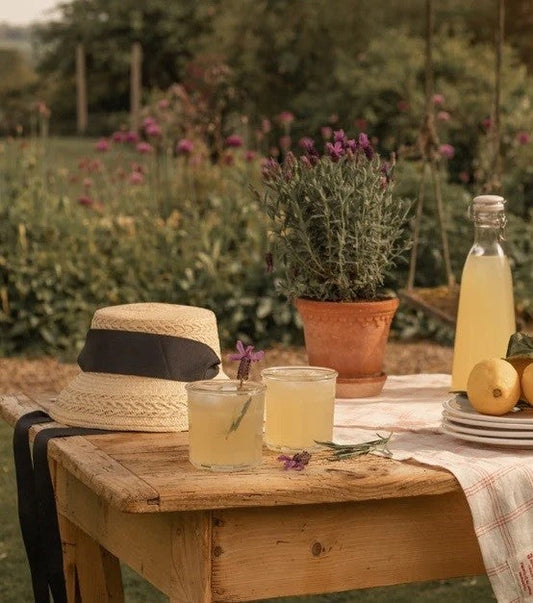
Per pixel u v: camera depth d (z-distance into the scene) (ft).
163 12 93.91
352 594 13.92
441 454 7.05
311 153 8.84
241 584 6.51
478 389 7.36
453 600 13.76
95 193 29.66
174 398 7.63
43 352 25.82
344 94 45.44
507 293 8.98
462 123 39.29
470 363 8.97
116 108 96.12
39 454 7.42
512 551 6.72
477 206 8.99
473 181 38.65
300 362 25.23
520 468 6.82
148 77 95.40
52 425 7.78
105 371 7.75
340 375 8.90
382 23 55.26
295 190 8.74
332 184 8.62
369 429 7.79
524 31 55.88
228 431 6.58
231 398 6.57
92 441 7.33
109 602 8.88
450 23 55.36
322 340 8.87
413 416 8.20
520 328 12.37
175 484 6.30
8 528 16.02
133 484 6.29
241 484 6.33
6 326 25.94
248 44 55.06
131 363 7.68
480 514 6.66
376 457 7.00
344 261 8.70
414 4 55.47
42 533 7.68
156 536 6.93
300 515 6.61
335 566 6.72
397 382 9.61
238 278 27.14
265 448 7.27
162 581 6.89
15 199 26.86
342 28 54.95
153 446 7.20
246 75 54.54
